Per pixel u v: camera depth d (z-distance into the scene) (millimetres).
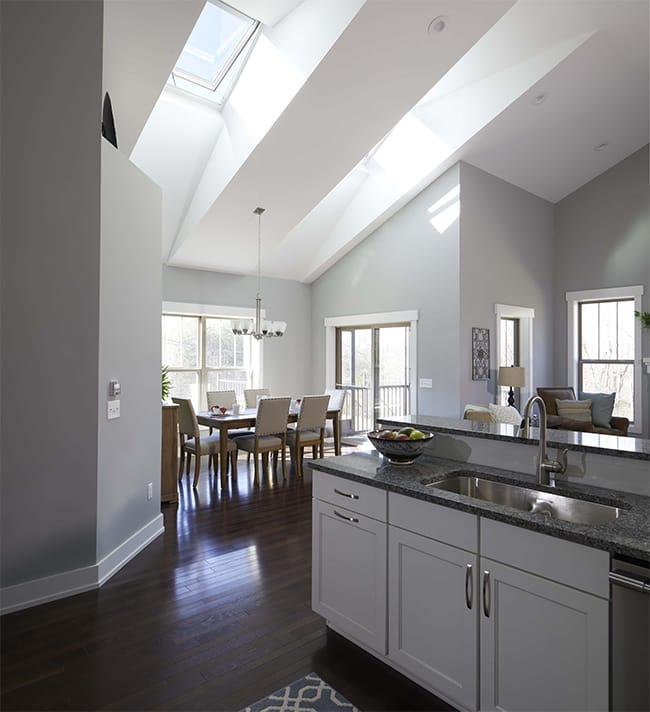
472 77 5273
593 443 2127
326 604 2355
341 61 3975
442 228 6184
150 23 3314
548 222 7367
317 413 5633
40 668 2072
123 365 3162
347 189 6781
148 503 3531
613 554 1401
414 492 1926
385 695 1922
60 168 2670
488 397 6344
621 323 6879
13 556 2559
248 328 5785
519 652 1619
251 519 3990
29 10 2523
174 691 1936
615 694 1419
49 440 2662
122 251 3137
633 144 6562
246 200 5484
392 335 7066
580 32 4543
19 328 2564
